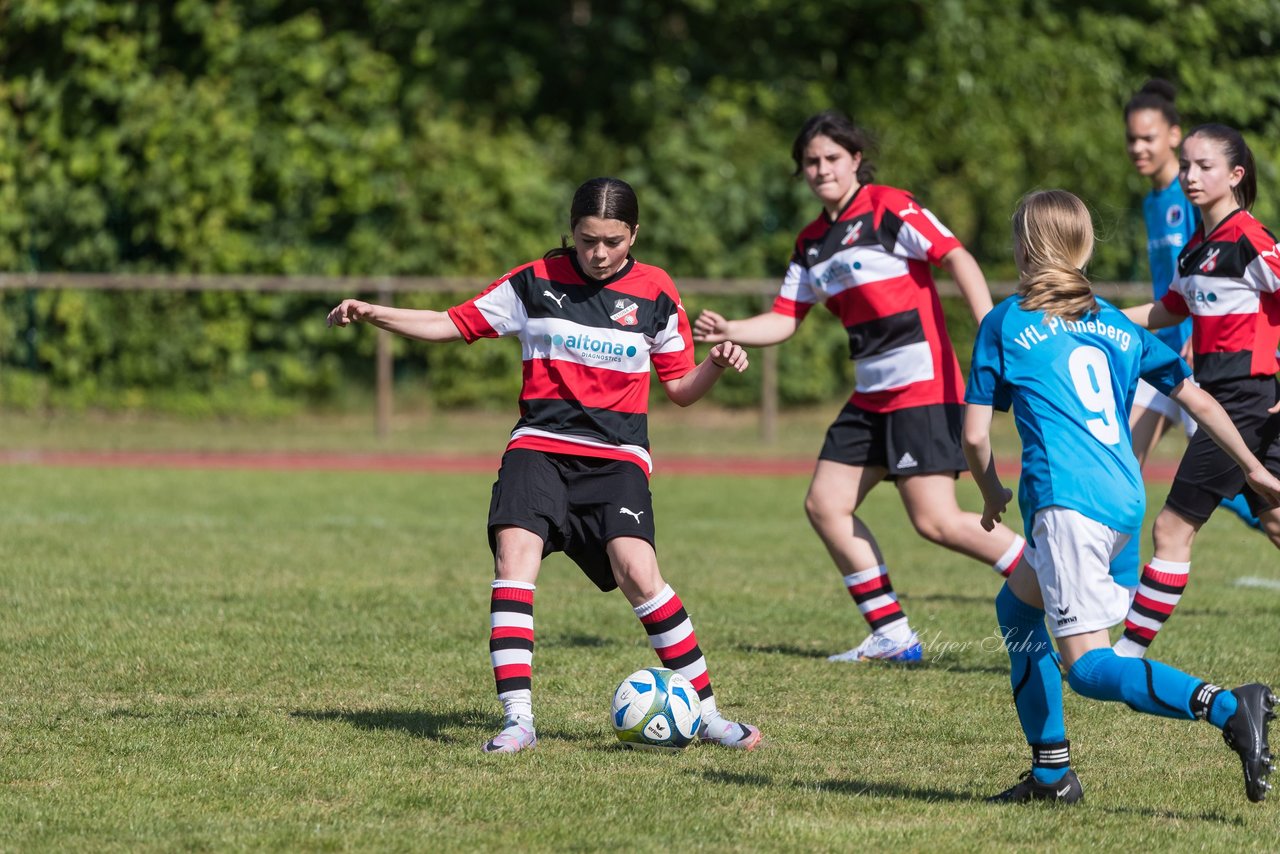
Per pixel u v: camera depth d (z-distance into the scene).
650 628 12.62
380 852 9.52
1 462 39.16
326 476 37.19
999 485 11.04
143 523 28.02
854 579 16.62
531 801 10.70
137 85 47.31
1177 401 11.12
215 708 13.71
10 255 48.19
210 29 47.53
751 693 14.72
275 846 9.62
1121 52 51.03
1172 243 19.00
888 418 16.44
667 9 52.41
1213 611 19.81
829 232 16.56
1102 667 10.12
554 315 12.57
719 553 25.52
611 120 52.16
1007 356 10.73
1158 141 19.02
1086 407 10.56
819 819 10.36
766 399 44.16
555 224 48.12
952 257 16.09
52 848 9.55
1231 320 15.61
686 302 47.62
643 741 12.33
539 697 14.45
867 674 15.69
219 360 46.59
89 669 15.31
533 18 52.34
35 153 48.03
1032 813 10.59
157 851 9.51
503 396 46.88
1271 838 10.07
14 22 47.47
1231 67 51.47
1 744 12.22
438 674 15.37
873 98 50.19
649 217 48.31
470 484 35.91
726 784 11.30
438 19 48.97
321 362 47.06
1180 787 11.42
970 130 49.50
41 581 20.89
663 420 47.25
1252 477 11.16
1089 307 10.71
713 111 49.41
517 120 50.12
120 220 48.12
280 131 47.53
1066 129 49.62
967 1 50.03
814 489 16.75
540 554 12.55
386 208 47.84
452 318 12.76
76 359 46.34
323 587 20.89
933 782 11.50
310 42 47.69
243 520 28.86
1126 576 15.59
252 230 47.88
